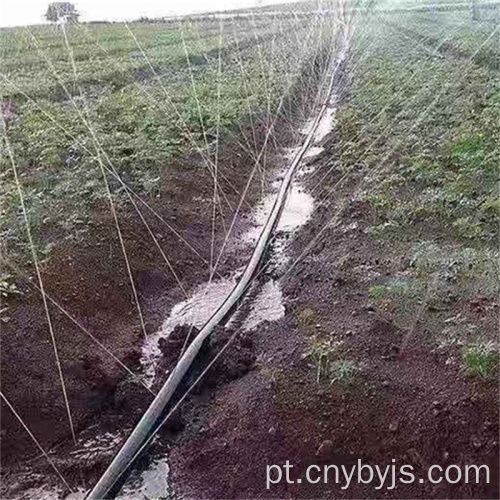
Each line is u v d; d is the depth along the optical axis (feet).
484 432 13.52
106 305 20.94
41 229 23.66
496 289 18.52
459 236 22.49
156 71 57.00
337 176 31.55
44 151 30.94
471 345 15.78
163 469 15.25
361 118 40.88
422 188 26.91
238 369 17.42
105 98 43.75
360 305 18.74
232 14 110.01
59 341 18.54
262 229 28.68
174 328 20.01
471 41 54.65
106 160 30.53
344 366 15.46
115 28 85.51
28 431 16.11
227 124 39.88
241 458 14.53
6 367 17.11
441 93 40.60
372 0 104.99
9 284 19.74
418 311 17.83
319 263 22.45
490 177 26.43
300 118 48.96
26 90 46.26
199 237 27.12
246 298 22.03
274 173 36.81
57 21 71.77
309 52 73.41
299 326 18.56
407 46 63.52
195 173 32.48
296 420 14.67
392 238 23.09
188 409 16.72
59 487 15.10
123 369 18.52
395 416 14.23
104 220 24.66
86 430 16.67
